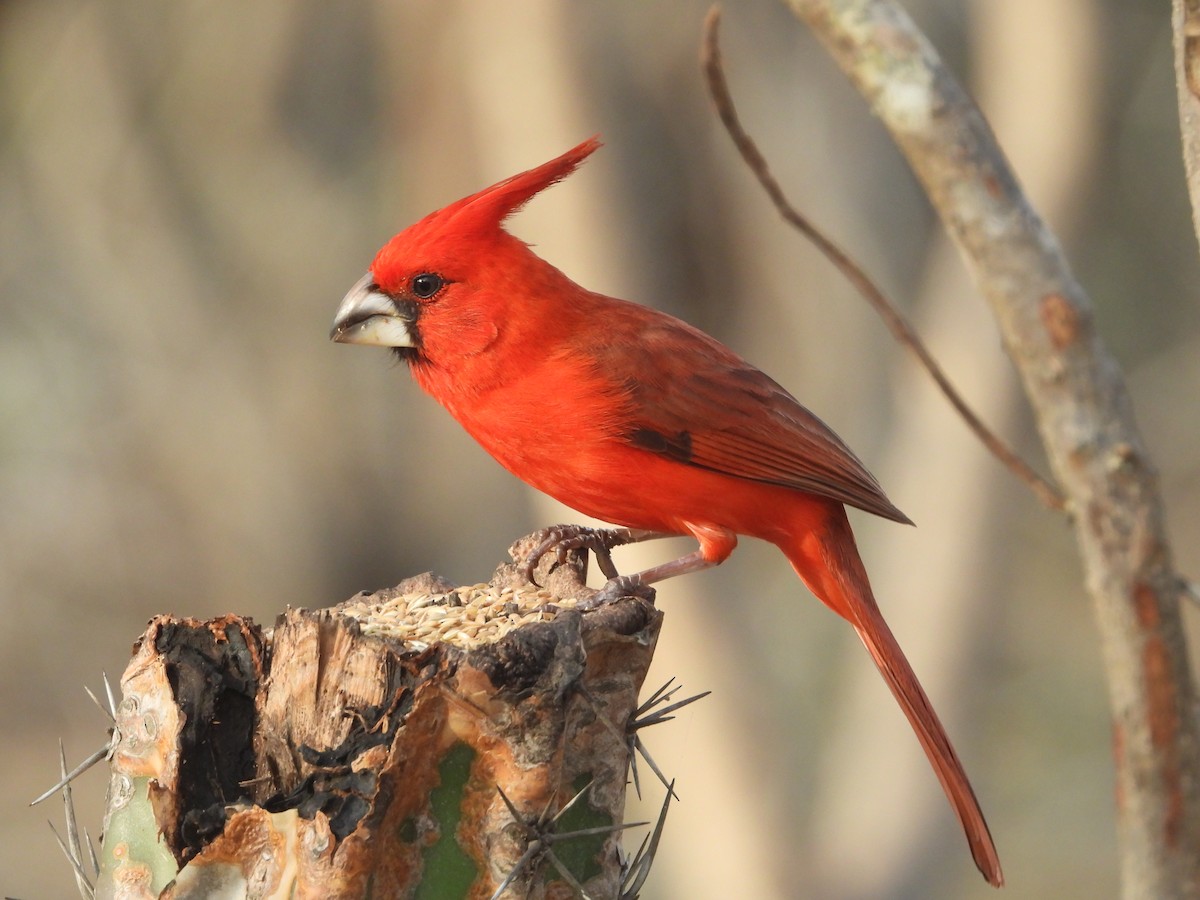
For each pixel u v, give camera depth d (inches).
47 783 596.4
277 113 589.6
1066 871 575.5
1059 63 493.4
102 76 582.2
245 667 166.7
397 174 557.3
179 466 626.8
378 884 145.2
